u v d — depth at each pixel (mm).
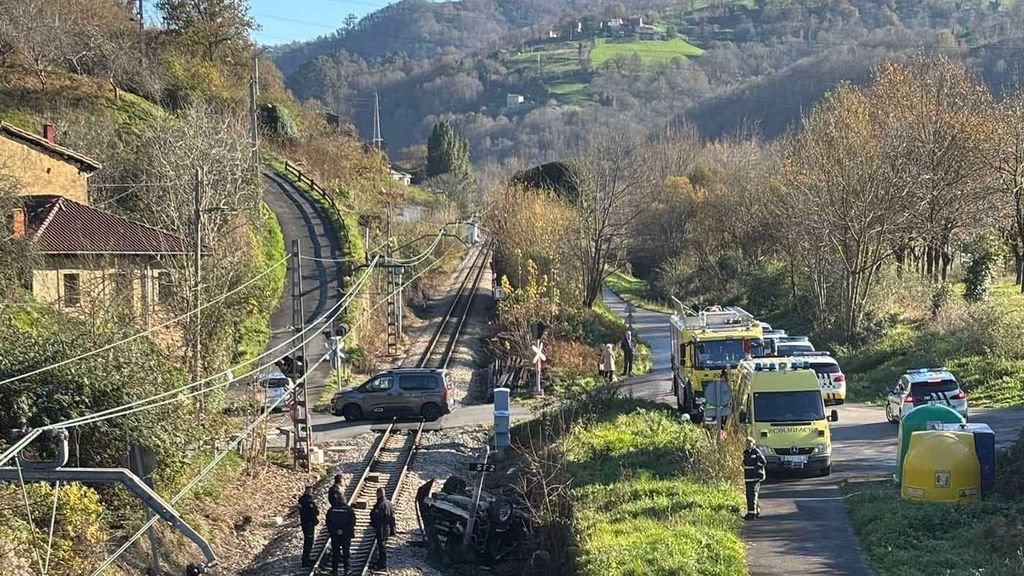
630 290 94688
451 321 65375
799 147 55125
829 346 50094
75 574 19016
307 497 22359
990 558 15617
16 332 22969
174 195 45344
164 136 51094
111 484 22375
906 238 51625
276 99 103938
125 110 69062
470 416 38938
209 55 91125
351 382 45500
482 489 26688
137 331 26844
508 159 165500
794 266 65250
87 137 56844
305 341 31797
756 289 73000
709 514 19969
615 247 74812
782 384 25312
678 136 119938
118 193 53938
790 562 17141
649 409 32594
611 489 22625
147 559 21328
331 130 115250
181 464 24828
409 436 35469
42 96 65500
